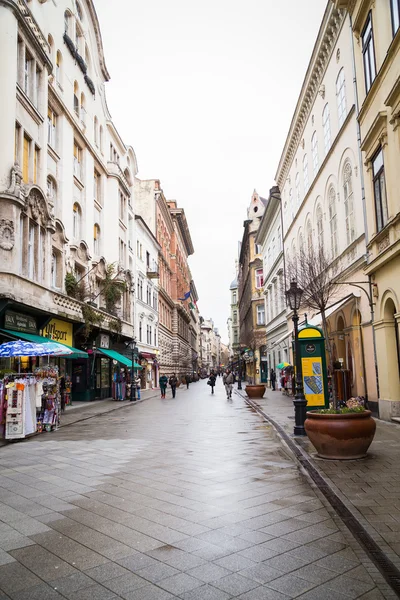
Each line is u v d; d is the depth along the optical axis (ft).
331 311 60.08
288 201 109.60
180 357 248.73
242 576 13.51
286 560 14.52
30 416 43.88
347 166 62.49
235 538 16.43
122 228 121.08
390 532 16.60
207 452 34.06
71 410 74.43
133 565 14.37
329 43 69.10
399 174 43.91
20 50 64.28
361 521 17.76
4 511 20.16
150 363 165.27
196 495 22.15
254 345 157.58
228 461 30.48
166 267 221.87
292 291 42.55
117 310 110.83
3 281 54.95
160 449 35.76
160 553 15.24
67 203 84.17
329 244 72.33
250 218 201.57
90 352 88.53
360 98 55.52
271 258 144.15
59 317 73.51
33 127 67.51
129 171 137.39
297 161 97.45
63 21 86.58
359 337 58.70
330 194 71.72
